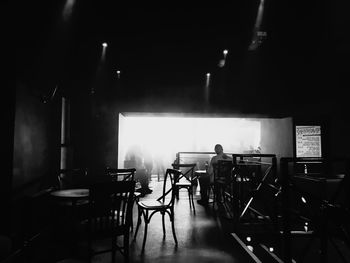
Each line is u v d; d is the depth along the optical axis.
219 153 6.45
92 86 6.21
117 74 6.70
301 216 3.35
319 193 3.74
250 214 4.94
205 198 6.30
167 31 5.62
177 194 6.75
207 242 3.64
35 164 3.78
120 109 6.78
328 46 6.41
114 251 2.72
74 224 3.10
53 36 4.16
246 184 5.08
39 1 3.64
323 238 2.56
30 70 3.54
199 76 6.91
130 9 4.87
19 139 3.28
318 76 6.83
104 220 2.91
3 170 3.10
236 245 3.53
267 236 3.90
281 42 6.41
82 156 5.67
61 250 3.29
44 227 3.76
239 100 6.98
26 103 3.46
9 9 3.10
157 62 6.76
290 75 7.00
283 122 7.22
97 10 4.80
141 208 3.63
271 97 7.01
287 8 5.23
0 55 3.12
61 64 4.57
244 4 4.96
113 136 6.68
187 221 4.71
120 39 5.79
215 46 6.27
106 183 2.56
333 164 5.81
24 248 3.09
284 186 2.74
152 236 3.89
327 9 5.25
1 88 3.14
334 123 6.63
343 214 2.49
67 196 2.95
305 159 2.71
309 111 6.91
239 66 6.93
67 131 5.19
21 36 3.28
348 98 6.50
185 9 4.98
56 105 4.55
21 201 3.28
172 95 6.90
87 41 5.61
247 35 5.90
